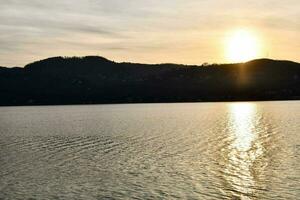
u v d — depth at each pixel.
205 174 59.03
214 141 97.75
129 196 48.47
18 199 47.97
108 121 184.38
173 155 76.25
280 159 69.62
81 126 155.88
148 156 75.56
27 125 167.50
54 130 138.88
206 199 46.72
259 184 52.56
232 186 51.91
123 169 63.75
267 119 177.12
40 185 54.22
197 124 157.62
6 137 116.19
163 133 120.38
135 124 162.00
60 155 78.69
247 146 87.56
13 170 64.19
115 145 92.75
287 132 116.31
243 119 182.25
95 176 59.09
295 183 52.47
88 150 85.19
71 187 53.00
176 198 47.31
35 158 75.38
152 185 53.19
